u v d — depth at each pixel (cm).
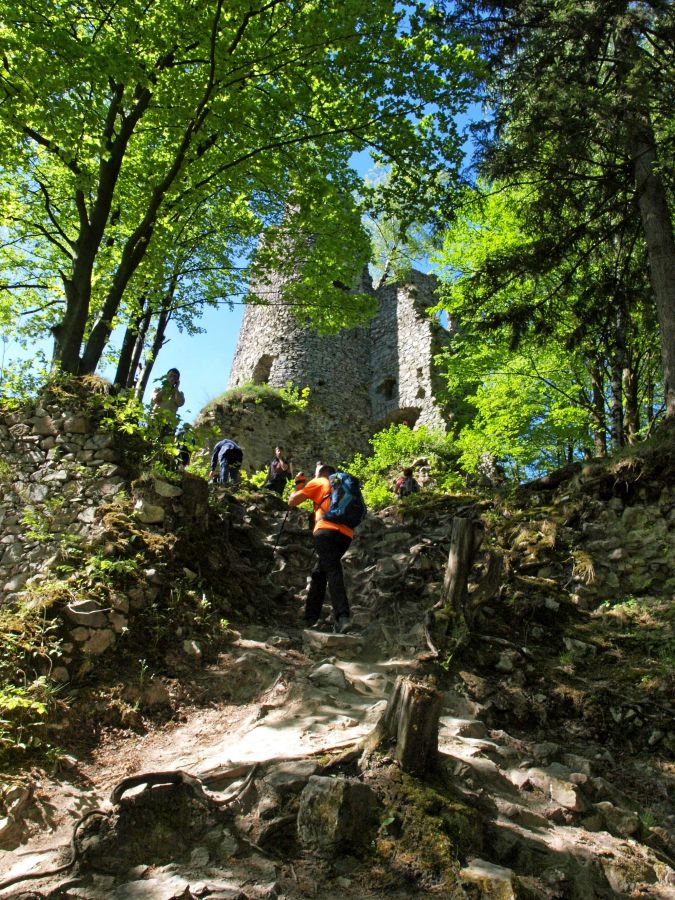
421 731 312
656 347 1245
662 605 597
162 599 502
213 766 323
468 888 255
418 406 2184
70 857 269
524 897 253
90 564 483
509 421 1382
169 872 262
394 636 536
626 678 497
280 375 2325
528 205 994
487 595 530
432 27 888
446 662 474
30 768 328
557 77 874
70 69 747
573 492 766
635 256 1090
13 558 627
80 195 975
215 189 1069
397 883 260
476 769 341
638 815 360
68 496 629
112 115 961
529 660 504
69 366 903
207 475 1012
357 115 934
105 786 328
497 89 925
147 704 410
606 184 962
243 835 281
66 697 388
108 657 432
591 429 1468
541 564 684
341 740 349
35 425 687
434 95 909
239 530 697
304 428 2181
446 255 1335
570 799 339
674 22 842
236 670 458
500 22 903
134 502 586
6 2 728
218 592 564
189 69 949
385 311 2484
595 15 846
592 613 611
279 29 854
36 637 411
